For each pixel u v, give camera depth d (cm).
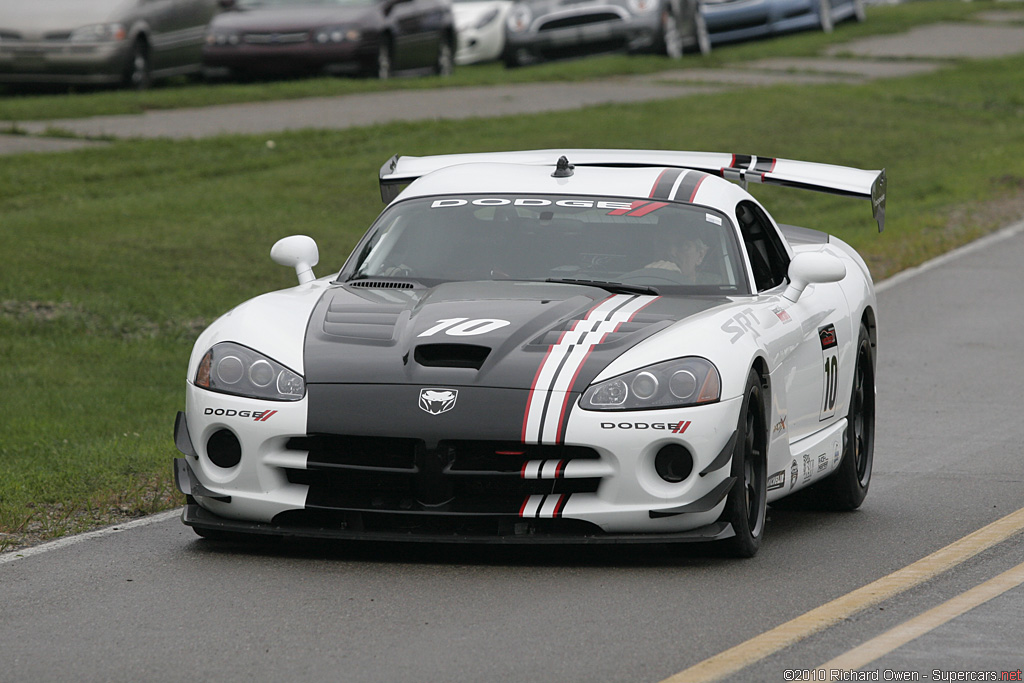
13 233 5409
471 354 2127
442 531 2091
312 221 5959
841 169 2794
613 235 2473
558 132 7588
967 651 1762
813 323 2536
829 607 1947
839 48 11869
